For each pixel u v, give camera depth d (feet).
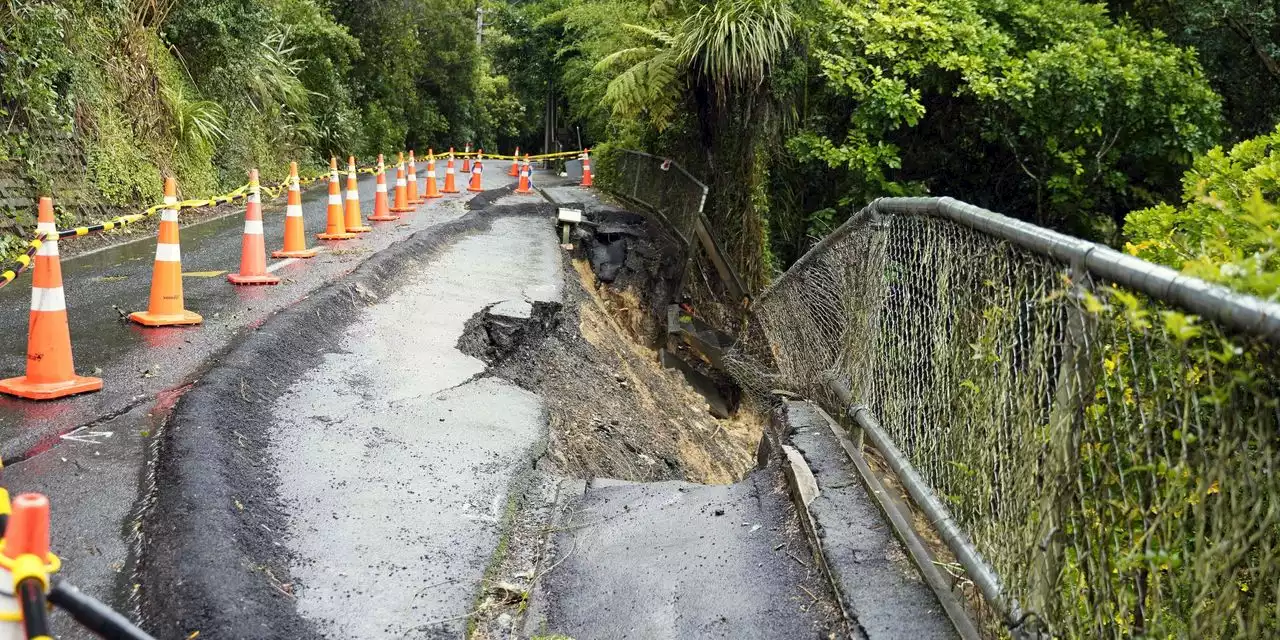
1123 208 41.47
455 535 12.91
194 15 58.13
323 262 31.65
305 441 15.56
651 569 12.80
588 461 20.44
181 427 14.37
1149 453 6.75
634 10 48.21
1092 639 7.55
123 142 43.83
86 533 11.44
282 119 75.92
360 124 100.17
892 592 11.00
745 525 13.98
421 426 17.04
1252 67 43.37
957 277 11.88
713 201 43.73
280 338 20.25
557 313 29.40
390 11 110.52
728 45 38.11
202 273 29.43
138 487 12.78
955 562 12.09
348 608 10.67
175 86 55.01
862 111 38.11
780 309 27.07
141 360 18.79
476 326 25.11
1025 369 9.29
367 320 24.38
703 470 27.81
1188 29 43.04
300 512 12.91
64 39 39.34
